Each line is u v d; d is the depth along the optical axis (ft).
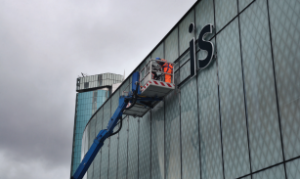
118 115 98.32
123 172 108.99
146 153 95.96
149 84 82.94
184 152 77.41
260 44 60.95
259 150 56.65
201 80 75.97
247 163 58.54
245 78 63.00
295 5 55.47
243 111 61.87
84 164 101.55
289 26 55.77
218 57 71.67
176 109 83.92
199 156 71.72
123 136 114.42
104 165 126.41
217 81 70.54
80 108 561.84
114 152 119.34
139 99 90.07
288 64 54.60
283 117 53.62
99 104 556.92
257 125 58.18
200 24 80.23
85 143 159.94
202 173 69.67
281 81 55.26
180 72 84.94
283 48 56.08
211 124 69.87
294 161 50.29
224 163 63.98
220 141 66.23
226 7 72.08
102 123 138.82
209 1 78.18
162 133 88.84
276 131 54.29
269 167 54.08
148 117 98.43
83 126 549.54
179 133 80.84
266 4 61.31
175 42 89.86
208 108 71.72
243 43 65.16
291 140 51.52
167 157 84.43
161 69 86.12
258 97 59.16
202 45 76.79
